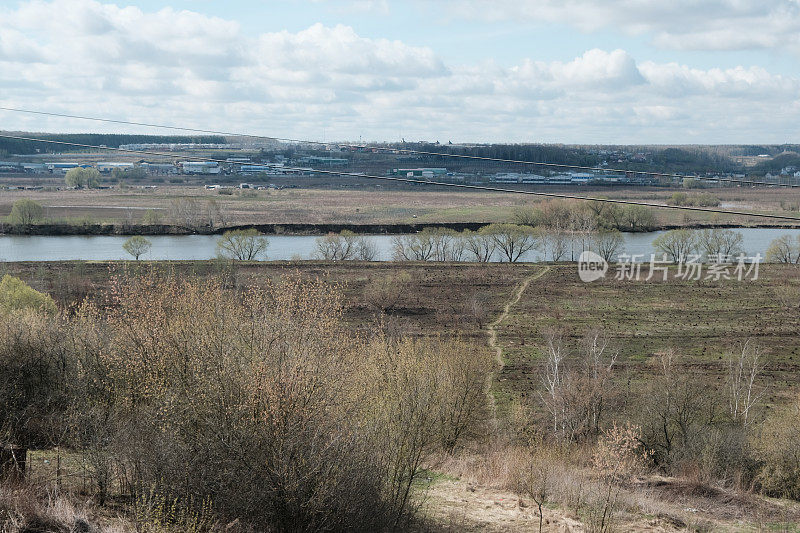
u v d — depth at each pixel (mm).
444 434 25266
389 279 80375
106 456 13359
